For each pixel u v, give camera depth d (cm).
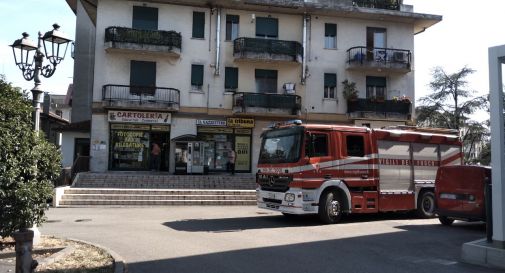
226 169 2897
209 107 2873
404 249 960
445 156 1582
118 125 2762
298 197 1262
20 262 572
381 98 3045
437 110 3344
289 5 2930
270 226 1288
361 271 760
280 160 1329
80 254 838
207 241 1030
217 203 1984
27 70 1150
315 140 1308
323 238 1085
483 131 3269
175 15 2870
